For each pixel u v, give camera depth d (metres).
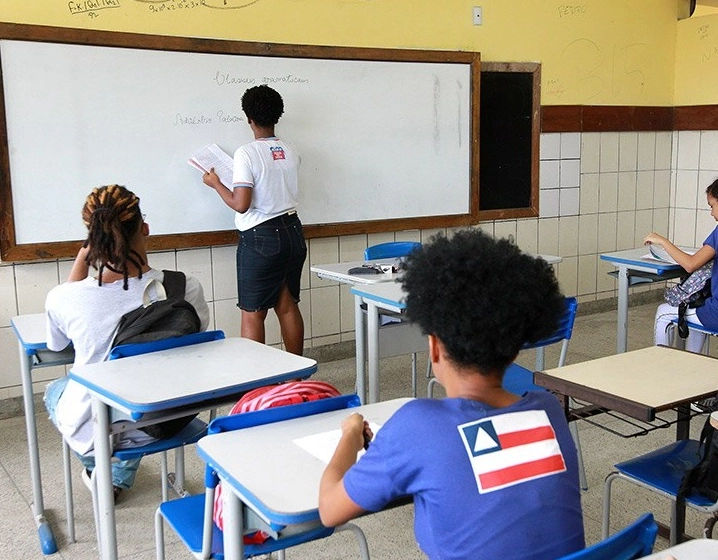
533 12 5.41
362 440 1.38
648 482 2.04
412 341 3.28
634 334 5.38
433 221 5.12
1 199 3.72
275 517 1.29
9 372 3.90
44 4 3.74
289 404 1.77
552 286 1.22
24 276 3.88
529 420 1.22
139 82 4.00
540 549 1.17
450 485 1.15
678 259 3.72
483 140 5.30
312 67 4.52
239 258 4.08
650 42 6.05
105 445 2.00
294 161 4.07
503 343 1.18
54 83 3.79
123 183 4.04
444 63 5.00
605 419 3.68
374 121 4.79
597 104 5.84
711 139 6.05
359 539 1.92
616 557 1.17
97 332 2.26
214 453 1.52
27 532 2.74
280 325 4.41
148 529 2.73
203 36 4.17
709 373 2.08
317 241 4.75
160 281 2.38
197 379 1.96
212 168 4.12
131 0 3.95
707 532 2.02
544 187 5.67
